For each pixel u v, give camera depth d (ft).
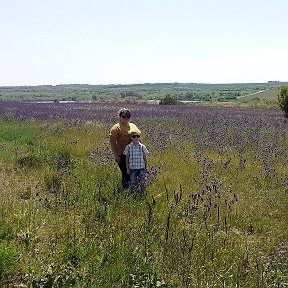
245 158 29.73
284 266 12.11
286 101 75.31
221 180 22.76
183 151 31.35
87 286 10.28
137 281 10.82
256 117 67.05
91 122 52.26
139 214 16.17
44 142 35.01
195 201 18.21
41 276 10.79
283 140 39.29
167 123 52.60
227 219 16.65
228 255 12.84
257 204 19.22
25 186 20.72
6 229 13.80
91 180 21.76
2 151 30.07
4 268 10.77
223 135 39.78
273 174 24.38
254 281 11.21
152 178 21.97
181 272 11.39
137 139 20.20
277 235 15.52
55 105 97.35
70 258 12.19
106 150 28.68
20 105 90.43
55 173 22.84
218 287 10.91
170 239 13.44
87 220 15.17
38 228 14.38
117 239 13.25
